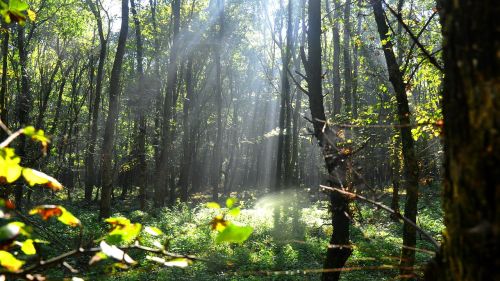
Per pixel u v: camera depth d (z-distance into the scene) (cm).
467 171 109
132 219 2028
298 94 3058
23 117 1870
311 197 2717
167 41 3306
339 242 574
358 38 1120
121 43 1948
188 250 1246
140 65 2895
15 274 130
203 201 3509
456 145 116
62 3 2223
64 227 1173
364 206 1883
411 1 923
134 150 3212
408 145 542
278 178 2262
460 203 112
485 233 100
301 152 3734
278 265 1183
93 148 3052
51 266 134
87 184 3128
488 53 106
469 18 112
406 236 535
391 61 616
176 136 3716
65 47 2994
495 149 101
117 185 4747
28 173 138
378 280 939
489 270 100
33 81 3044
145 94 3005
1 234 110
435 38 785
